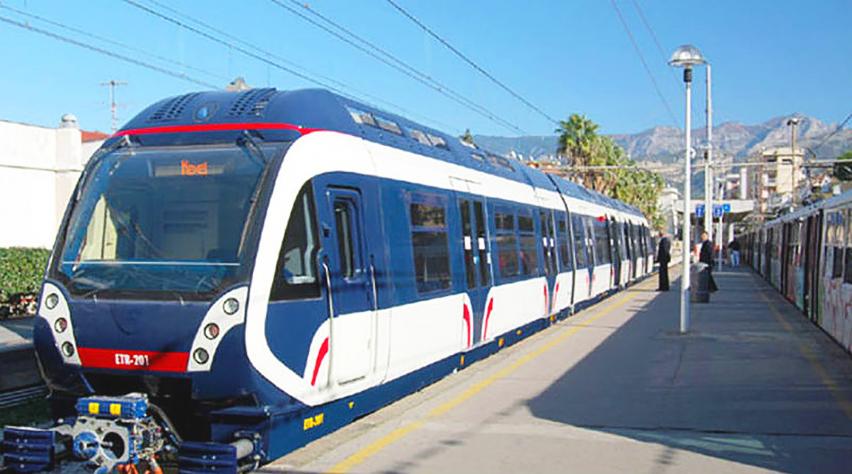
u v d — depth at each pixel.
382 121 9.62
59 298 6.74
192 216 6.82
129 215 6.99
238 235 6.60
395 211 8.95
